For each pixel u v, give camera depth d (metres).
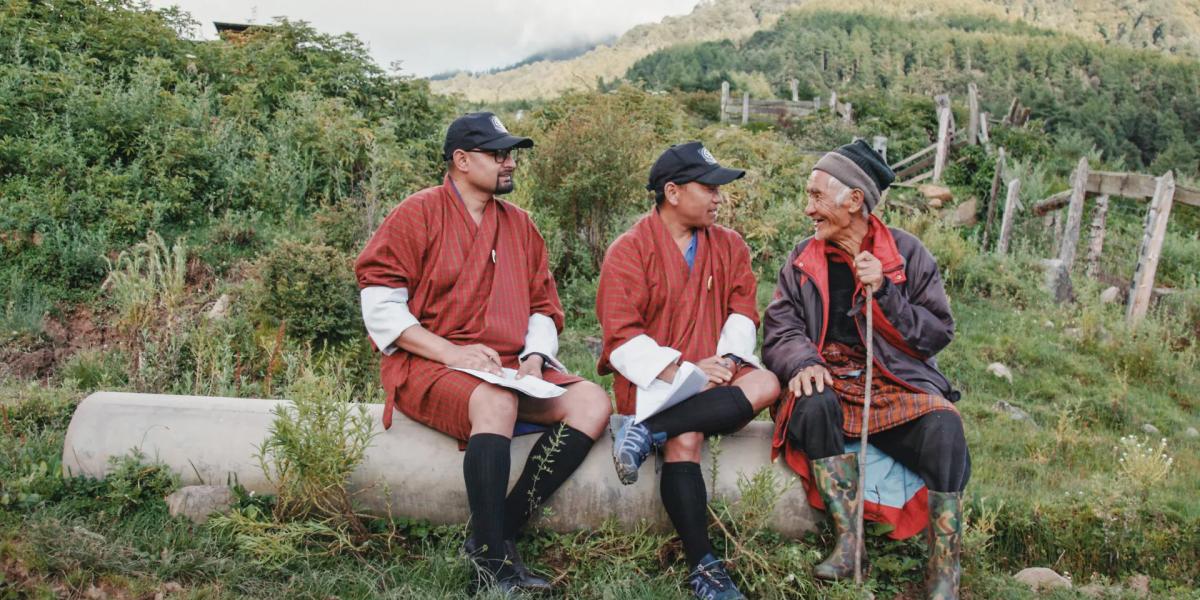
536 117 11.00
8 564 2.86
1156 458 4.44
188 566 2.95
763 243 8.85
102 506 3.29
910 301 3.48
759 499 3.18
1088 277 11.05
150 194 7.26
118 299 5.39
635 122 8.81
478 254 3.40
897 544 3.42
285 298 5.59
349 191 8.19
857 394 3.39
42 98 7.62
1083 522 3.92
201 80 9.28
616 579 3.11
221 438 3.44
